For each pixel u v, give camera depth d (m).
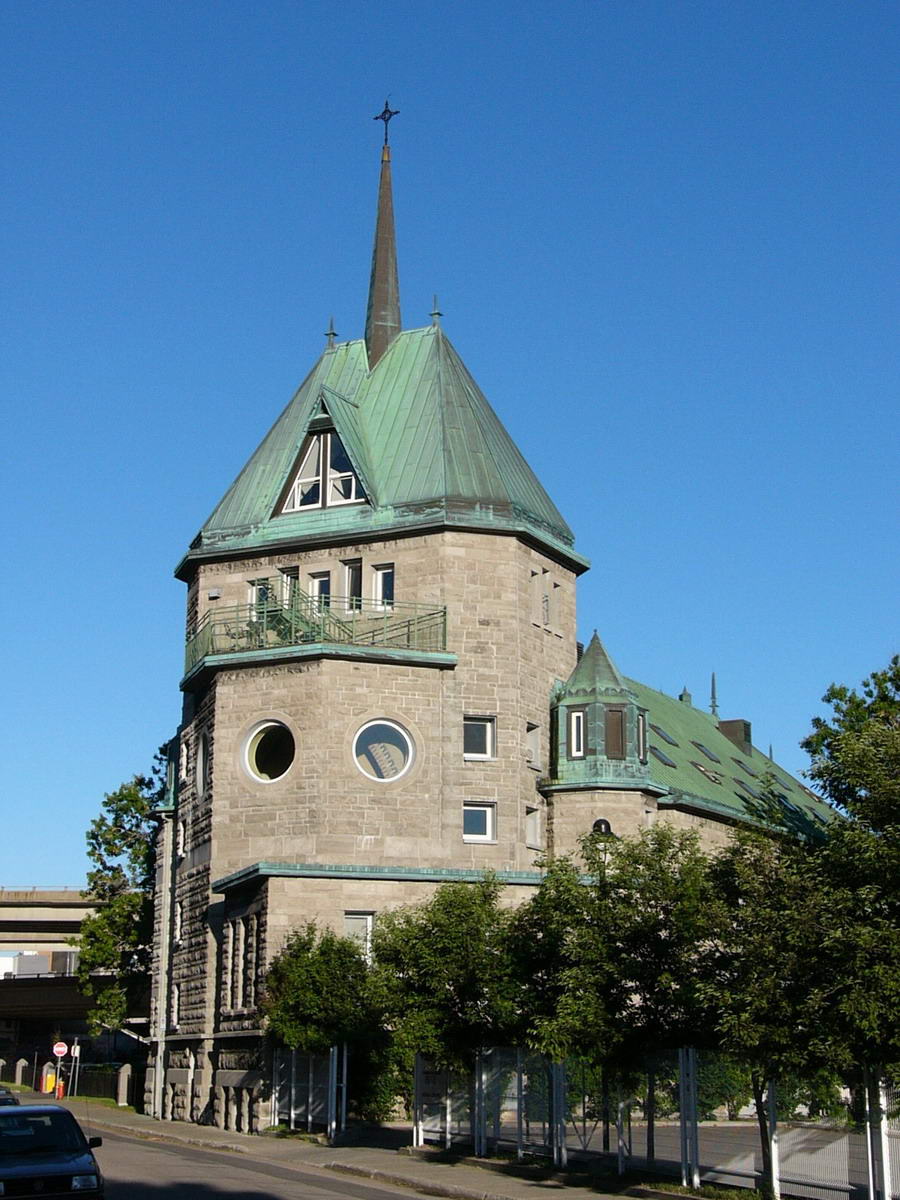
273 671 46.31
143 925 62.41
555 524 51.47
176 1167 32.16
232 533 51.34
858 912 24.06
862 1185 24.59
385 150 57.38
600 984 30.25
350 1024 38.94
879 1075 24.14
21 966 106.75
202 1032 46.69
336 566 49.44
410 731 46.03
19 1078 79.38
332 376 54.72
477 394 52.91
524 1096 33.88
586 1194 28.64
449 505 48.28
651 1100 29.86
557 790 48.47
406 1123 41.09
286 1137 40.56
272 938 42.84
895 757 25.45
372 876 43.94
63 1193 22.52
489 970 34.25
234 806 46.16
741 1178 27.62
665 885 30.56
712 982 27.27
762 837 27.06
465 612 47.72
